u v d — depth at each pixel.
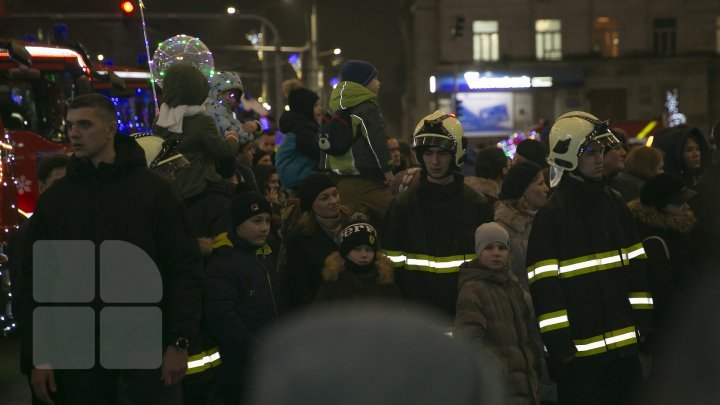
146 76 17.25
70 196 4.68
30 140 12.70
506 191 7.03
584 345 5.62
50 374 4.70
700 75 53.41
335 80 53.84
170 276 4.73
